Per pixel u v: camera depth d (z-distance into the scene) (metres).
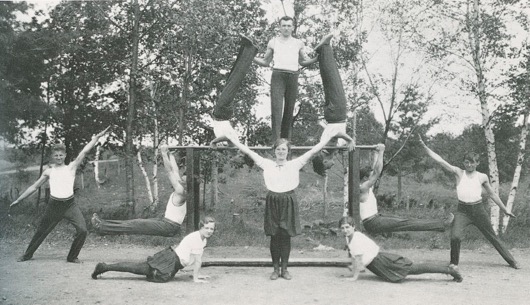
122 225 8.29
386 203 21.78
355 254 7.83
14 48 17.09
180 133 17.88
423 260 10.51
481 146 19.66
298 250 11.96
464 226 9.14
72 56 19.73
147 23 19.53
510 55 14.41
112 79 20.06
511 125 18.95
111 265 7.69
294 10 15.84
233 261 9.25
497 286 7.63
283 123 8.91
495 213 14.52
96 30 19.45
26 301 6.48
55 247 11.80
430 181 32.16
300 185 28.28
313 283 7.73
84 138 20.27
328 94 8.54
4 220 14.72
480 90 14.68
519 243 12.73
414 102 15.90
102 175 35.84
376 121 18.77
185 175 8.84
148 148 21.66
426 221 8.57
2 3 17.08
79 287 7.28
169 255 7.70
